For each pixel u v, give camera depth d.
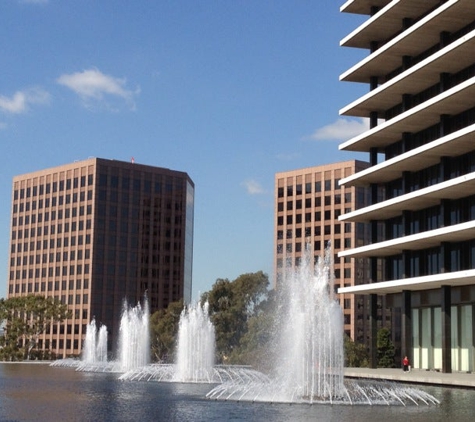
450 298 76.38
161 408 43.28
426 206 83.81
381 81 96.38
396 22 88.06
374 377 73.50
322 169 183.38
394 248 85.25
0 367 100.31
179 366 83.31
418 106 78.56
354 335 172.75
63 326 194.25
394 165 83.94
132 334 128.50
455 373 74.88
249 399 48.94
